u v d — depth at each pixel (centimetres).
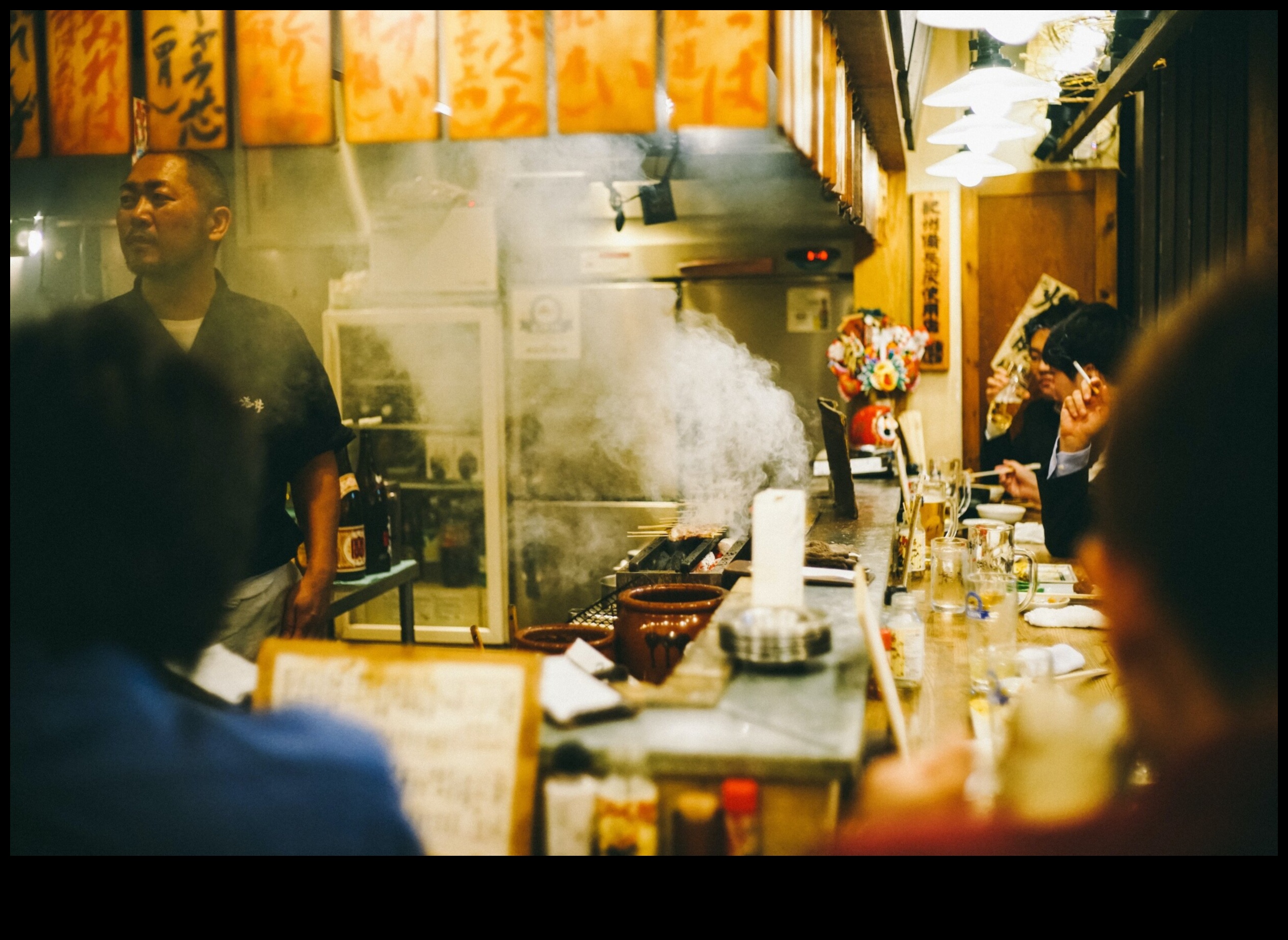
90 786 88
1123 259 498
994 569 234
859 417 426
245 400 209
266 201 479
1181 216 353
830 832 103
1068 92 393
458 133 148
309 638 222
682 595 170
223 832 88
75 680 91
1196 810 57
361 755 93
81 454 92
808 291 492
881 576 205
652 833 105
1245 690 54
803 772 102
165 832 87
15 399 92
